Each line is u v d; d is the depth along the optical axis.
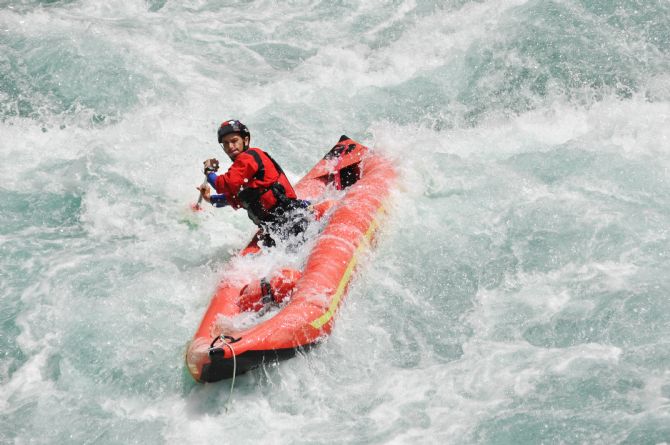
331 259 21.16
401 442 16.33
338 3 44.78
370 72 37.44
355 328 20.47
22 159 30.45
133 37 39.94
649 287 20.34
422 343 19.86
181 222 26.62
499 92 34.03
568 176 26.58
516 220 24.42
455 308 21.14
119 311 21.25
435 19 40.41
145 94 35.12
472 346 19.45
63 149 31.30
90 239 25.50
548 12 36.03
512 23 36.41
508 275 22.11
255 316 20.19
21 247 24.81
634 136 29.09
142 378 18.92
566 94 33.03
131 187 28.36
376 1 44.09
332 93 35.81
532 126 31.81
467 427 16.55
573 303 20.33
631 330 18.95
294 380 18.72
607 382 17.28
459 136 31.62
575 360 18.22
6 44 37.34
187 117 33.84
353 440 16.58
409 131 32.53
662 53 33.78
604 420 16.16
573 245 22.75
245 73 38.34
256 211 22.56
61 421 17.70
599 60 33.78
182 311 21.33
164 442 16.89
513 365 18.42
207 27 42.94
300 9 45.03
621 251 22.14
